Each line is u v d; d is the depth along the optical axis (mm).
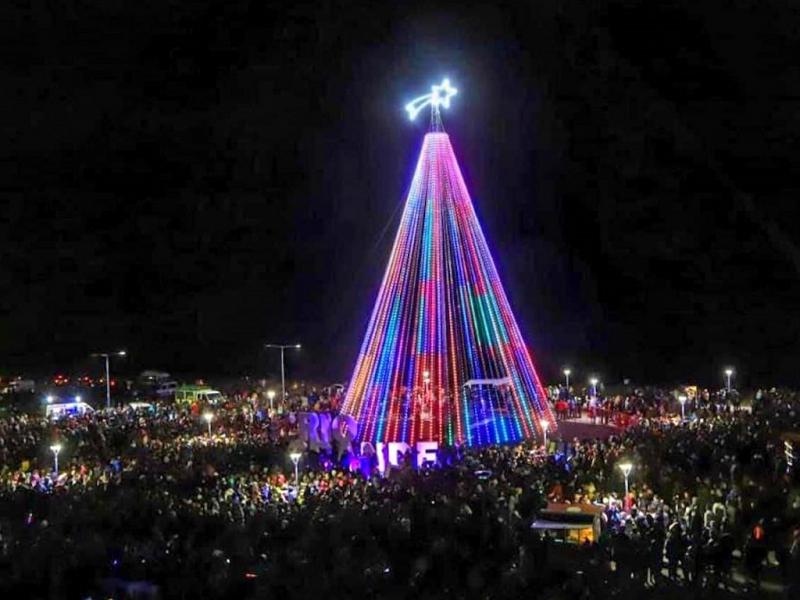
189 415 56781
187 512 26734
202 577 21953
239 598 21188
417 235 44031
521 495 27719
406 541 23453
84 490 31641
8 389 82188
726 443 35000
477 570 21328
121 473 35531
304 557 22406
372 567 21609
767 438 36406
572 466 33062
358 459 38781
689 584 23047
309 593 20938
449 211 44000
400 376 42312
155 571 22641
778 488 27641
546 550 23156
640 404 55125
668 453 33688
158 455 40625
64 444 43750
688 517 25109
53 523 26484
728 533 23953
